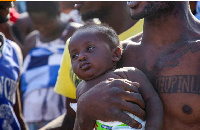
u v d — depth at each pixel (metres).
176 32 2.53
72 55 2.75
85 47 2.67
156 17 2.55
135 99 2.39
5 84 3.77
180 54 2.47
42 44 5.55
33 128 5.14
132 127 2.39
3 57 3.85
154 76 2.54
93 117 2.46
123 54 2.79
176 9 2.53
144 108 2.45
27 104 5.15
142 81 2.50
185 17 2.55
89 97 2.46
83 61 2.64
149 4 2.48
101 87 2.46
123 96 2.39
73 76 3.60
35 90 5.15
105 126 2.48
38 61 5.35
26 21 6.38
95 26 2.75
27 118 5.16
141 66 2.64
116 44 2.75
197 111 2.35
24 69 5.36
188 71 2.41
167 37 2.55
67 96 3.82
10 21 6.25
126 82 2.45
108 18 3.50
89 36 2.68
